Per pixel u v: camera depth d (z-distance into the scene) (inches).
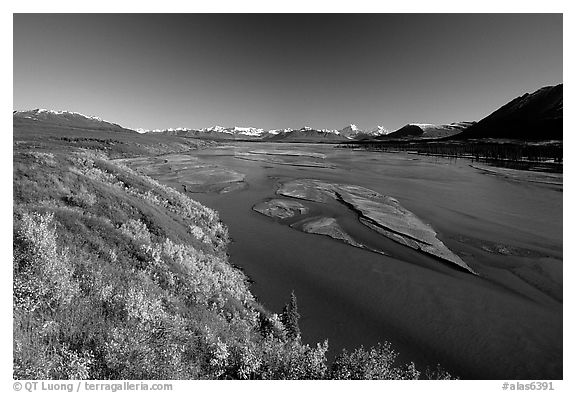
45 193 759.7
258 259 1157.7
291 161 4820.4
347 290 984.9
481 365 706.8
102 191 919.7
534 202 2065.7
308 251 1258.0
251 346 534.3
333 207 1911.9
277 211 1798.7
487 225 1599.4
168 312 524.1
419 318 861.8
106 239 657.6
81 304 438.9
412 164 4426.7
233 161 4638.3
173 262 717.9
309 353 525.3
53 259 470.9
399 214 1753.2
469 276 1097.4
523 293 994.7
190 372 420.5
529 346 762.2
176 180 2691.9
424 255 1259.8
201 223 1258.6
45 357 338.0
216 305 648.4
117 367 360.2
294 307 753.6
